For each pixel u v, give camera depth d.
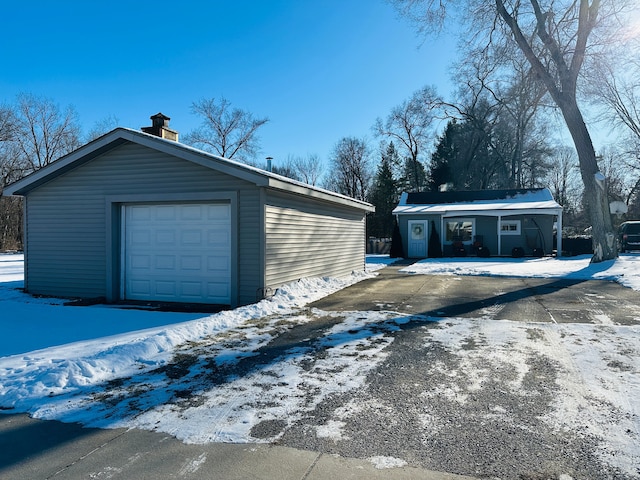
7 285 12.09
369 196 42.12
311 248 11.17
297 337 5.98
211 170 8.93
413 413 3.52
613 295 9.10
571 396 3.79
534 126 37.12
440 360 4.85
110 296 9.57
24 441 3.18
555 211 20.45
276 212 9.19
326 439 3.12
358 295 9.62
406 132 41.09
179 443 3.10
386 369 4.58
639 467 2.68
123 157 9.57
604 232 14.93
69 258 10.07
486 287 10.63
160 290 9.52
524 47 15.35
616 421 3.30
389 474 2.66
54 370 4.47
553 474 2.63
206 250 9.17
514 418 3.39
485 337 5.79
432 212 22.31
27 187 10.23
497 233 21.86
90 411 3.67
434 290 10.25
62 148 40.06
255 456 2.90
